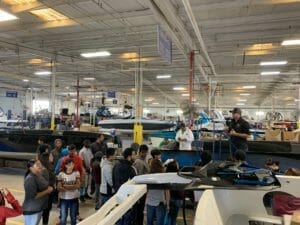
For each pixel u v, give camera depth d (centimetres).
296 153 625
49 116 1712
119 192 177
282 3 712
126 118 1291
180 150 668
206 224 133
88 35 1080
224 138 727
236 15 845
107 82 2083
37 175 392
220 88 2189
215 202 169
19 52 1305
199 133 891
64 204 462
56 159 609
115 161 494
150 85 2094
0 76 1811
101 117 1480
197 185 186
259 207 189
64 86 2236
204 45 1030
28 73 1830
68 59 1451
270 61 1292
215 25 916
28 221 384
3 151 983
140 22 922
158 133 988
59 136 917
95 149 723
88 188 716
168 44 820
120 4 780
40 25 954
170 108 3422
